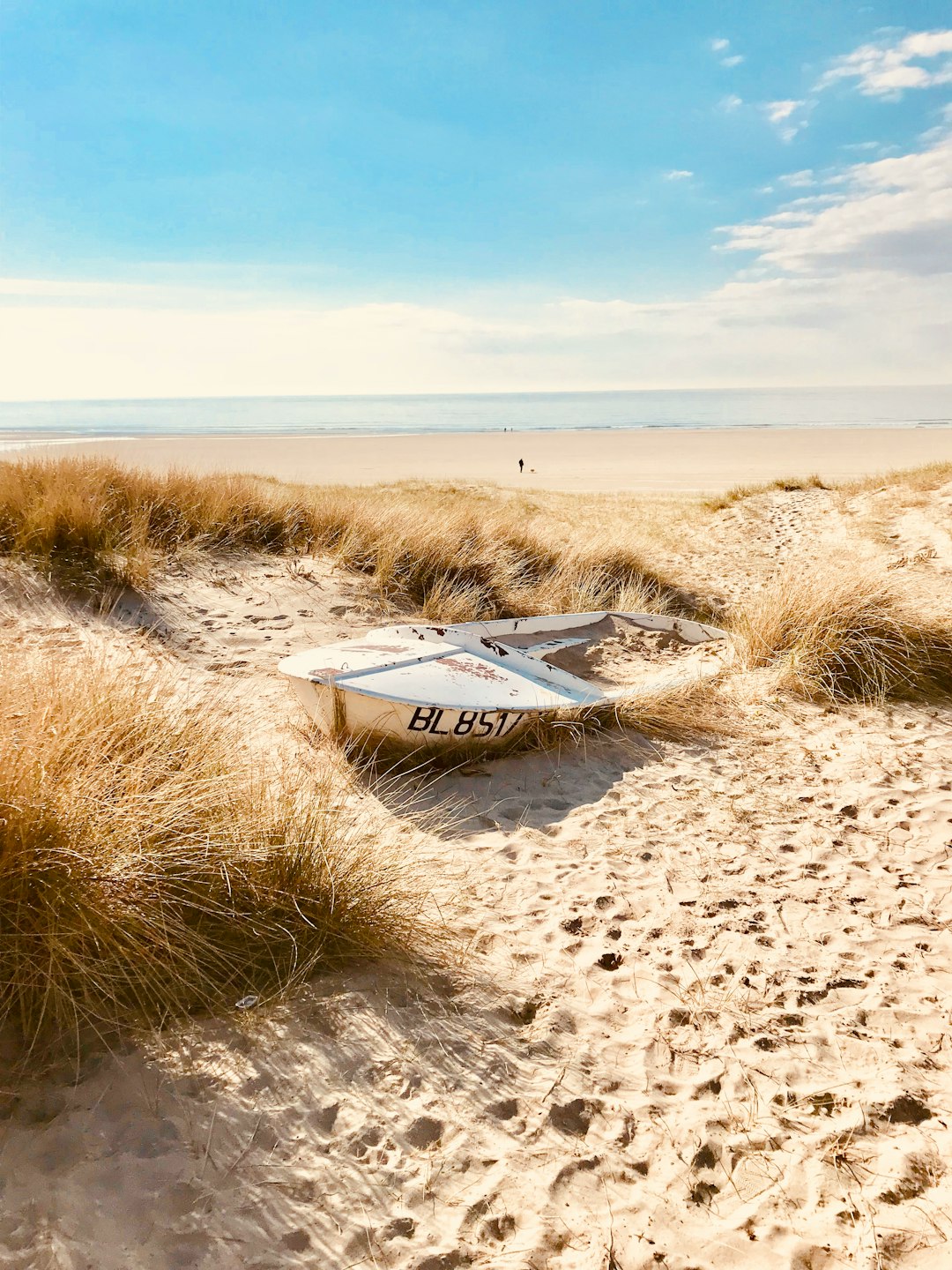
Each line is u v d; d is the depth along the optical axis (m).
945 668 6.30
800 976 3.13
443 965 3.08
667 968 3.15
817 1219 2.14
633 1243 2.06
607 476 41.25
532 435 92.81
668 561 12.40
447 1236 2.05
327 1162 2.21
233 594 7.94
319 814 3.47
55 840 2.71
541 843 4.11
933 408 178.38
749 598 10.05
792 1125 2.44
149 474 10.10
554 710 5.32
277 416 194.00
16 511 8.36
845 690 6.20
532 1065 2.64
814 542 12.69
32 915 2.56
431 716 4.86
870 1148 2.36
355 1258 1.97
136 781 3.12
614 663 6.97
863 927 3.45
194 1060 2.47
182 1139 2.21
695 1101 2.53
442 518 10.54
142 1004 2.58
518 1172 2.24
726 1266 2.01
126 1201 2.01
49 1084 2.31
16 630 6.55
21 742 3.04
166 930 2.70
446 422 153.88
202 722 4.24
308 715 5.21
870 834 4.23
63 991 2.46
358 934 3.06
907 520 12.12
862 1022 2.89
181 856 2.97
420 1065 2.58
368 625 7.75
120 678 4.31
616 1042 2.76
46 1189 2.00
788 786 4.82
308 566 8.88
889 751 5.22
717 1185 2.24
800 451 56.56
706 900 3.64
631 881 3.77
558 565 10.19
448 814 4.39
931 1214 2.14
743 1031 2.83
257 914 3.01
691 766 5.08
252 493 10.14
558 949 3.24
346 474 40.72
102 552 7.91
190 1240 1.95
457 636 5.89
